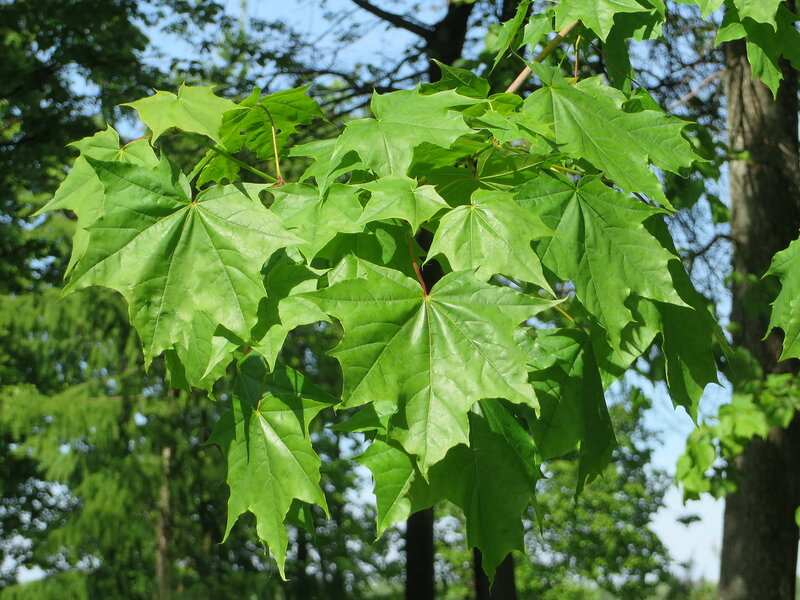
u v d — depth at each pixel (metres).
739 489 6.87
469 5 10.09
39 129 10.74
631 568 29.19
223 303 1.62
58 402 19.55
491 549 1.82
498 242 1.63
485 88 2.24
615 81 2.29
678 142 1.94
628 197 1.83
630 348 1.87
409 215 1.64
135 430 19.80
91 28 10.62
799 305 1.81
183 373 1.98
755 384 6.21
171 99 1.80
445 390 1.53
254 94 1.99
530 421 1.91
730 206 7.10
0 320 18.95
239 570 21.95
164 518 20.77
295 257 1.85
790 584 6.74
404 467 1.82
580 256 1.78
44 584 20.12
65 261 13.23
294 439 1.89
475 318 1.56
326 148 2.05
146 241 1.63
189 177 2.27
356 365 1.52
